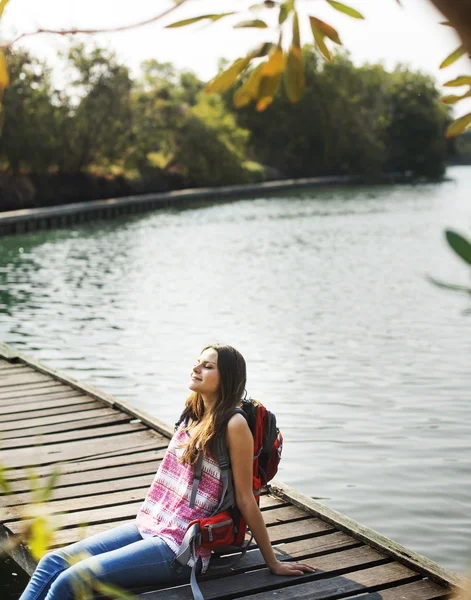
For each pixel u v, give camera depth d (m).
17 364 9.38
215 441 3.70
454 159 129.00
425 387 9.54
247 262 22.12
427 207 45.31
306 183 64.38
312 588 3.88
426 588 3.88
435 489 6.45
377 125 74.06
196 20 1.30
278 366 10.62
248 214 39.88
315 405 8.84
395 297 16.36
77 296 16.48
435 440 7.64
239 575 3.98
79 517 4.81
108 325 13.48
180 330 13.05
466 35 0.84
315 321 13.80
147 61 53.69
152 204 42.28
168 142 51.03
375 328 13.20
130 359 11.05
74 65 38.31
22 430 6.71
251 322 13.73
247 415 3.79
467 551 5.39
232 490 3.74
